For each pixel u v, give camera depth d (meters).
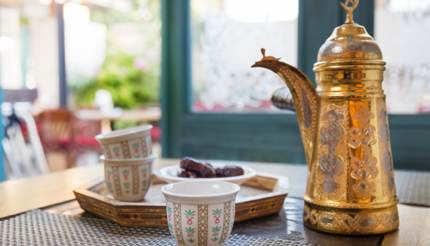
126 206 0.62
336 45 0.58
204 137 2.26
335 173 0.58
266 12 2.11
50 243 0.55
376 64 0.57
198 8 2.26
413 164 1.84
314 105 0.61
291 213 0.71
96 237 0.58
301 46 1.99
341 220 0.57
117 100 5.29
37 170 3.59
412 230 0.60
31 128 3.53
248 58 2.18
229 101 2.24
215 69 2.26
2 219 0.67
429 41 1.83
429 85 1.84
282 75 0.61
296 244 0.55
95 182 0.82
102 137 0.76
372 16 1.87
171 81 2.31
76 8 4.07
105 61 5.76
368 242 0.55
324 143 0.59
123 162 0.72
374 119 0.57
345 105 0.57
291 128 2.06
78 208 0.74
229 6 2.20
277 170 1.14
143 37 5.75
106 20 5.79
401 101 1.90
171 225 0.52
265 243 0.55
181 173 0.77
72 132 3.29
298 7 1.99
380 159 0.58
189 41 2.28
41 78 5.56
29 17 5.26
